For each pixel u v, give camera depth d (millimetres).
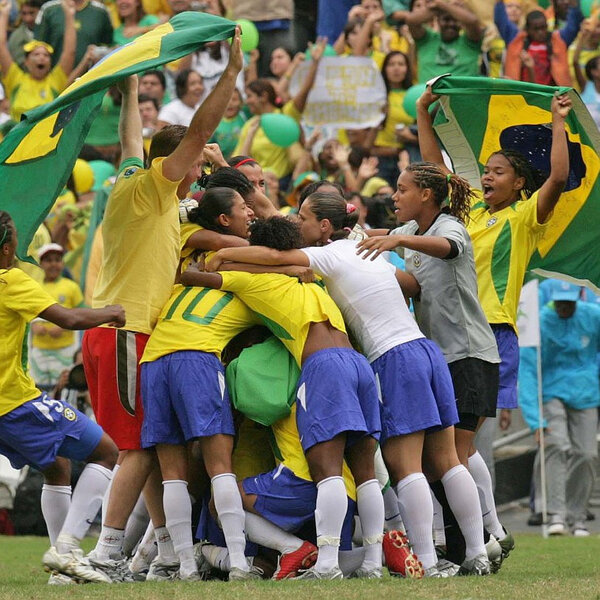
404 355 19844
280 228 20219
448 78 23203
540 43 43969
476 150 24062
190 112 42750
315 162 42688
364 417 19391
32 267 38906
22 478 35031
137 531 22219
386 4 44500
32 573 22672
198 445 20844
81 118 20953
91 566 19750
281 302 19828
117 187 20312
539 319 35406
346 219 21203
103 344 20281
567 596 16641
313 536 20641
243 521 19547
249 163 22906
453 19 43406
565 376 35781
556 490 35469
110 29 46906
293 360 20125
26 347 19375
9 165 20219
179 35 20047
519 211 22484
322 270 20281
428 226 21125
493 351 20906
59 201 42125
